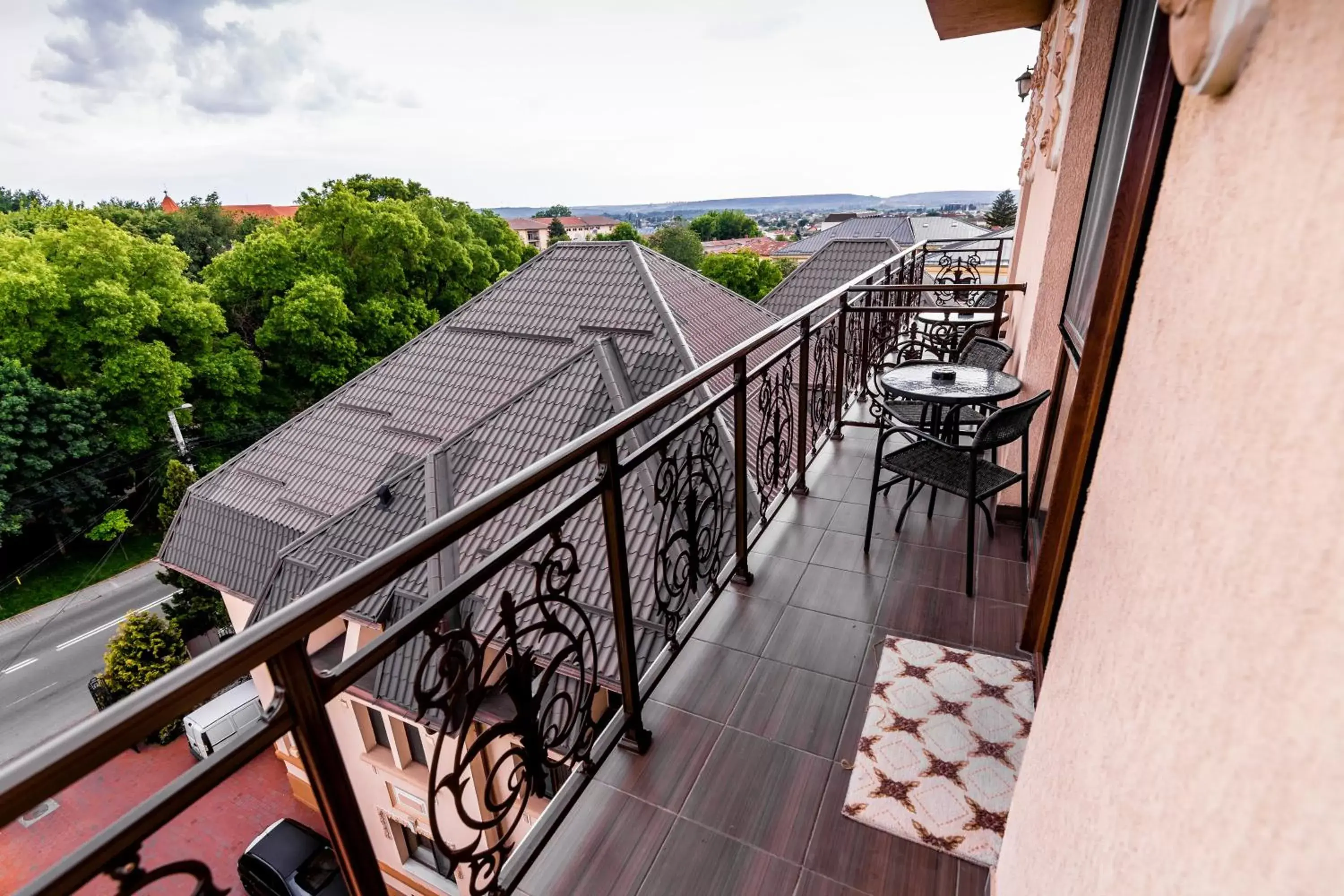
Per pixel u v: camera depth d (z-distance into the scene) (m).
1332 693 0.38
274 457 9.17
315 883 6.57
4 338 14.88
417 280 24.14
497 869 1.35
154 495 17.86
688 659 2.19
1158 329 0.77
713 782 1.72
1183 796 0.55
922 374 3.02
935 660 2.13
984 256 16.45
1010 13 4.71
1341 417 0.39
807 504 3.22
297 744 0.79
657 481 1.78
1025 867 1.07
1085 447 1.78
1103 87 2.68
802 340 3.04
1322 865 0.38
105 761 0.55
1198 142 0.69
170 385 16.62
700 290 10.59
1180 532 0.63
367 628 5.45
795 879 1.48
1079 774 0.86
